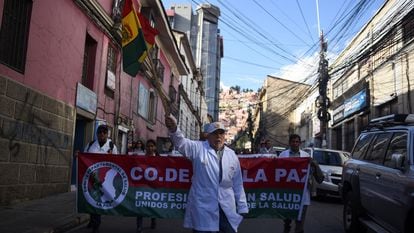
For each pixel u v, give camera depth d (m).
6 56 10.09
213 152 4.84
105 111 17.30
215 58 70.25
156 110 28.38
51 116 12.27
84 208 7.48
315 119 41.47
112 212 7.46
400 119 7.34
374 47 18.73
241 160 7.36
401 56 19.91
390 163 6.90
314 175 7.43
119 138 20.08
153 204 7.42
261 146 18.59
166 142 16.05
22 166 10.74
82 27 14.42
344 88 30.25
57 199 11.66
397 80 20.61
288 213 7.30
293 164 7.35
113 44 17.83
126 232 8.38
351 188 8.83
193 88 48.47
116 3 17.25
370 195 7.47
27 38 10.80
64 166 13.30
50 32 12.01
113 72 18.23
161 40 27.27
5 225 8.02
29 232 7.48
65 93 13.23
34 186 11.41
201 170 4.79
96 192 7.50
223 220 4.79
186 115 42.53
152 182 7.44
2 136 9.80
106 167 7.53
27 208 10.02
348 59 25.80
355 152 9.18
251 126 68.06
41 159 11.73
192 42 55.78
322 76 23.56
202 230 4.64
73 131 13.91
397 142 6.98
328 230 9.34
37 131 11.45
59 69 12.72
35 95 11.27
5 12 10.02
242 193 5.06
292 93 62.81
